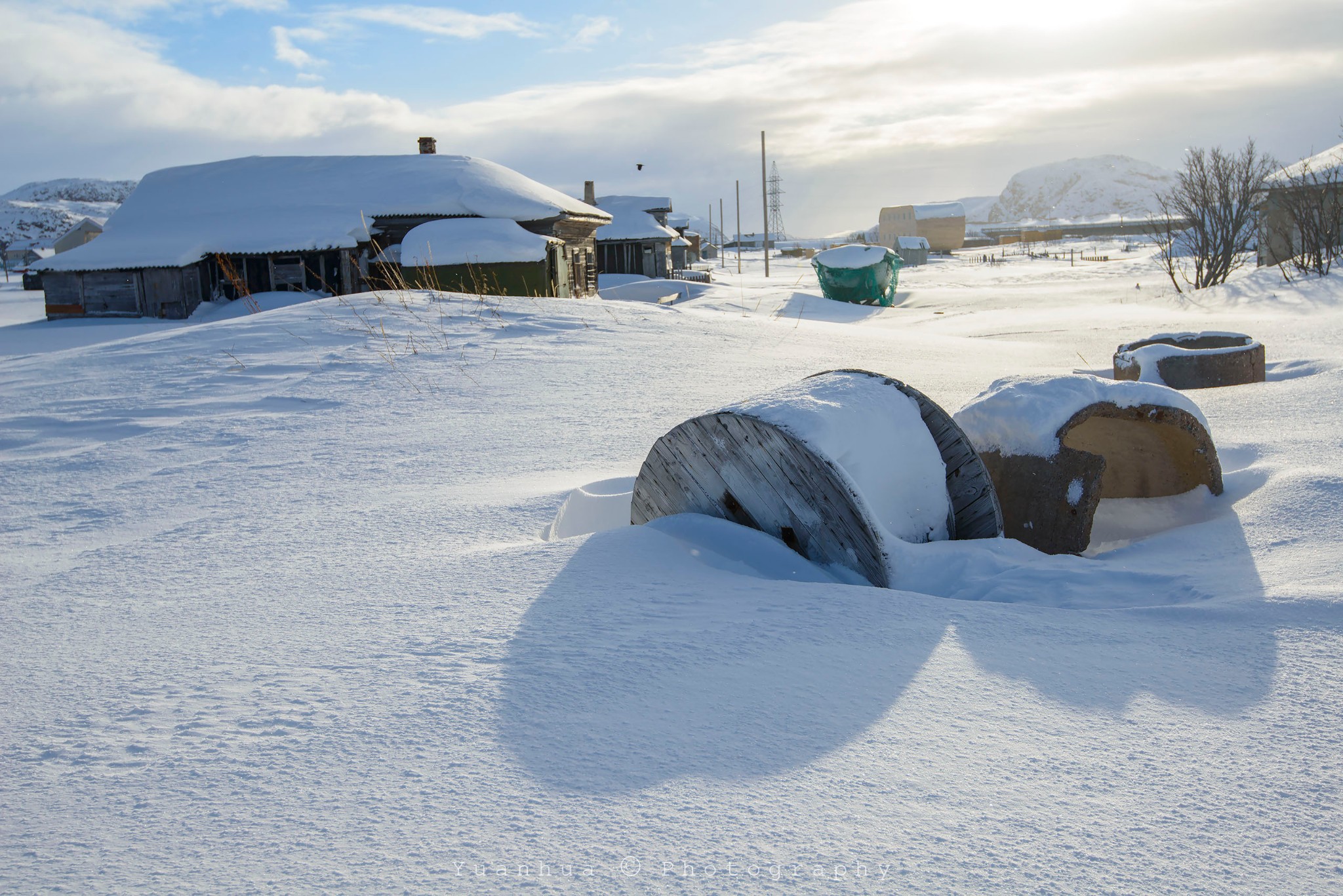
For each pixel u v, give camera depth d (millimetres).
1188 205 30188
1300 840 1795
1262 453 5406
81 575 4125
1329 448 5273
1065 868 1705
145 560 4344
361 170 31578
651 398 8781
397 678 2711
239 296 26406
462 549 4281
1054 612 3176
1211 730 2264
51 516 5352
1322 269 26188
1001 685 2543
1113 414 4723
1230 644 2816
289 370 10148
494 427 7570
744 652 2797
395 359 10820
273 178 31500
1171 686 2527
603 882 1688
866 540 3682
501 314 14211
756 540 3984
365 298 14836
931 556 3779
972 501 4262
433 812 1958
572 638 2969
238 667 2895
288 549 4441
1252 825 1847
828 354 12625
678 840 1817
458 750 2232
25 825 1990
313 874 1752
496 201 28188
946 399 8633
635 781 2057
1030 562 3859
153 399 8844
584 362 10891
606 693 2529
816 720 2340
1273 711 2357
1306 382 7434
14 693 2766
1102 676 2602
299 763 2213
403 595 3570
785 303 29625
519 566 3828
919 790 1992
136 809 2035
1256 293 24781
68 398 8969
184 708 2590
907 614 3125
